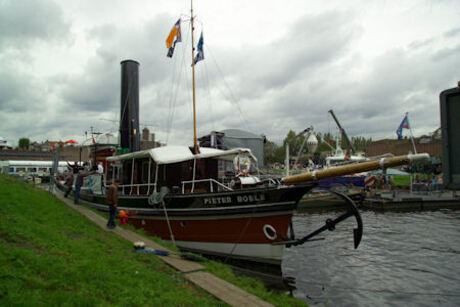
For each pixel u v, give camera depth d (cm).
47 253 579
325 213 2441
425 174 4047
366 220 2033
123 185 1338
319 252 1226
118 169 1644
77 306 414
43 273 484
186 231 1112
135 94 1959
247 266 984
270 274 940
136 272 602
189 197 1080
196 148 1282
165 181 1255
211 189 1102
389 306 746
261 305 550
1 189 1009
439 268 1030
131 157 1345
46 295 417
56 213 1024
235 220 998
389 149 5069
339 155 3538
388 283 893
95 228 994
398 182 3462
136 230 1130
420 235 1539
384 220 2028
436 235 1540
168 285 591
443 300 782
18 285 416
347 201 822
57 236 728
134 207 1274
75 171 2267
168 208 1140
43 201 1151
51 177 1841
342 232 1630
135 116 1952
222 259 1034
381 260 1117
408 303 763
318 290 838
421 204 2603
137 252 785
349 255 1184
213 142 2567
